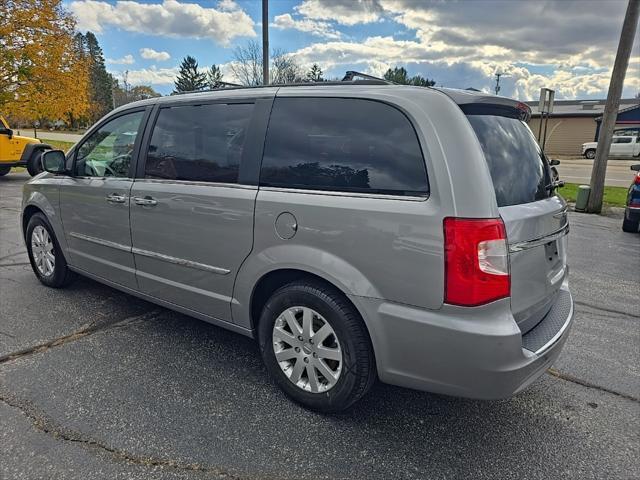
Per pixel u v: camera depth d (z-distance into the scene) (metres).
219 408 2.60
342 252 2.29
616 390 2.92
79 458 2.16
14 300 4.09
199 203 2.86
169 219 3.05
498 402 2.76
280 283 2.71
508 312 2.09
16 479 2.02
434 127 2.12
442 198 2.04
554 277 2.54
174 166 3.09
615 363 3.27
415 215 2.08
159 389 2.77
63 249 4.10
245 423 2.47
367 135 2.31
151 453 2.22
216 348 3.31
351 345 2.35
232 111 2.85
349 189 2.31
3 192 10.76
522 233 2.15
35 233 4.39
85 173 3.80
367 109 2.34
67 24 17.47
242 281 2.73
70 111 18.55
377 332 2.25
